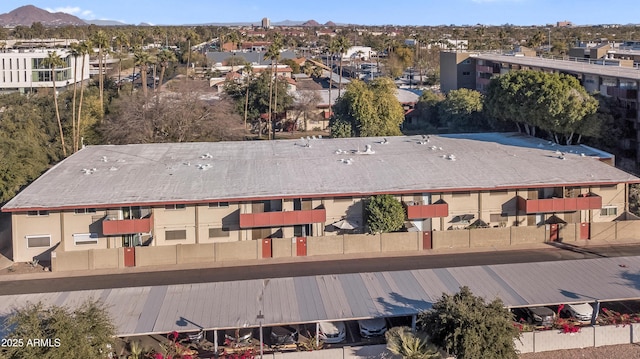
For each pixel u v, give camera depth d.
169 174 55.00
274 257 49.25
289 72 159.50
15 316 29.89
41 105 91.19
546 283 37.09
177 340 34.59
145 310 33.88
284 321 32.56
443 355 31.09
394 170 55.78
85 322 29.34
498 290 36.22
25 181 64.38
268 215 49.16
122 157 61.66
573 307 36.81
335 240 49.66
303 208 50.97
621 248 50.78
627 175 54.38
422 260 48.25
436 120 112.81
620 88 77.19
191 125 85.06
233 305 34.53
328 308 34.03
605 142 71.94
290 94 114.88
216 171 55.88
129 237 49.66
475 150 63.09
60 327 28.33
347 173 55.06
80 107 84.88
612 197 55.00
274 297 35.50
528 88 74.12
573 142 73.94
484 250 50.59
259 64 181.75
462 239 51.12
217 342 33.97
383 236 50.09
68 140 84.25
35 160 69.44
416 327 33.41
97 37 92.88
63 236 49.09
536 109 71.88
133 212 49.50
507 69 117.19
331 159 59.78
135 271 46.91
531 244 52.00
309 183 52.50
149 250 47.94
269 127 102.88
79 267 47.38
